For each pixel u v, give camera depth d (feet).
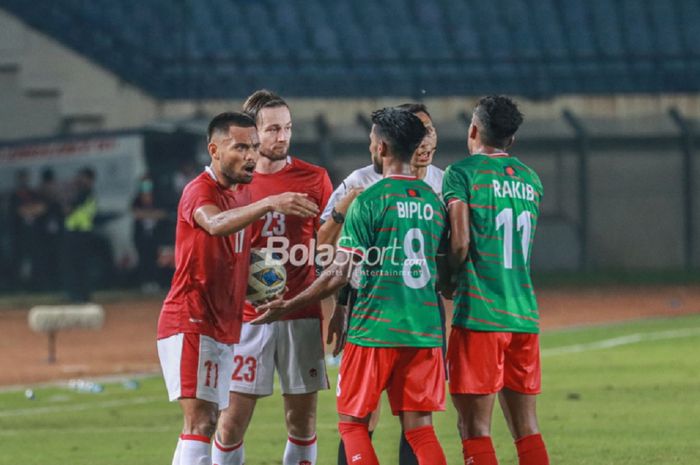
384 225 83.51
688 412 142.92
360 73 417.69
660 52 462.19
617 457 115.44
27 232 302.45
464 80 421.59
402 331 83.30
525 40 455.22
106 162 305.32
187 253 85.40
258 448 123.54
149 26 408.26
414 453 86.53
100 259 304.30
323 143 379.14
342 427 85.30
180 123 334.24
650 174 409.69
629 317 270.05
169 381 86.63
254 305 92.07
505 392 88.02
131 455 120.67
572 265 393.50
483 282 84.99
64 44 368.48
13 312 281.95
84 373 189.98
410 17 456.86
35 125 366.63
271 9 440.04
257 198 96.48
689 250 408.26
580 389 163.84
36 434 134.21
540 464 86.58
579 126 405.80
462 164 86.12
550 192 398.21
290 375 95.61
